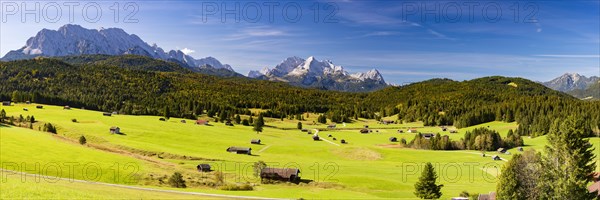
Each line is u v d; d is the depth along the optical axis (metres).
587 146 63.41
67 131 155.88
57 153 90.12
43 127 149.75
